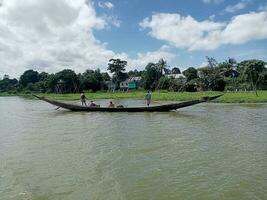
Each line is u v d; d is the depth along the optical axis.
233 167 15.62
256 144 20.50
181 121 32.12
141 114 39.09
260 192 12.52
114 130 27.11
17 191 13.05
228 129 26.56
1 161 17.36
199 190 12.88
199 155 17.92
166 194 12.59
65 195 12.63
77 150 19.67
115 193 12.74
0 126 31.66
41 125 31.64
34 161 17.30
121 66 155.75
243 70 90.00
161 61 143.75
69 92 135.75
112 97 85.94
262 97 59.66
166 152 18.70
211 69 115.88
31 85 167.50
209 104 52.47
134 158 17.53
